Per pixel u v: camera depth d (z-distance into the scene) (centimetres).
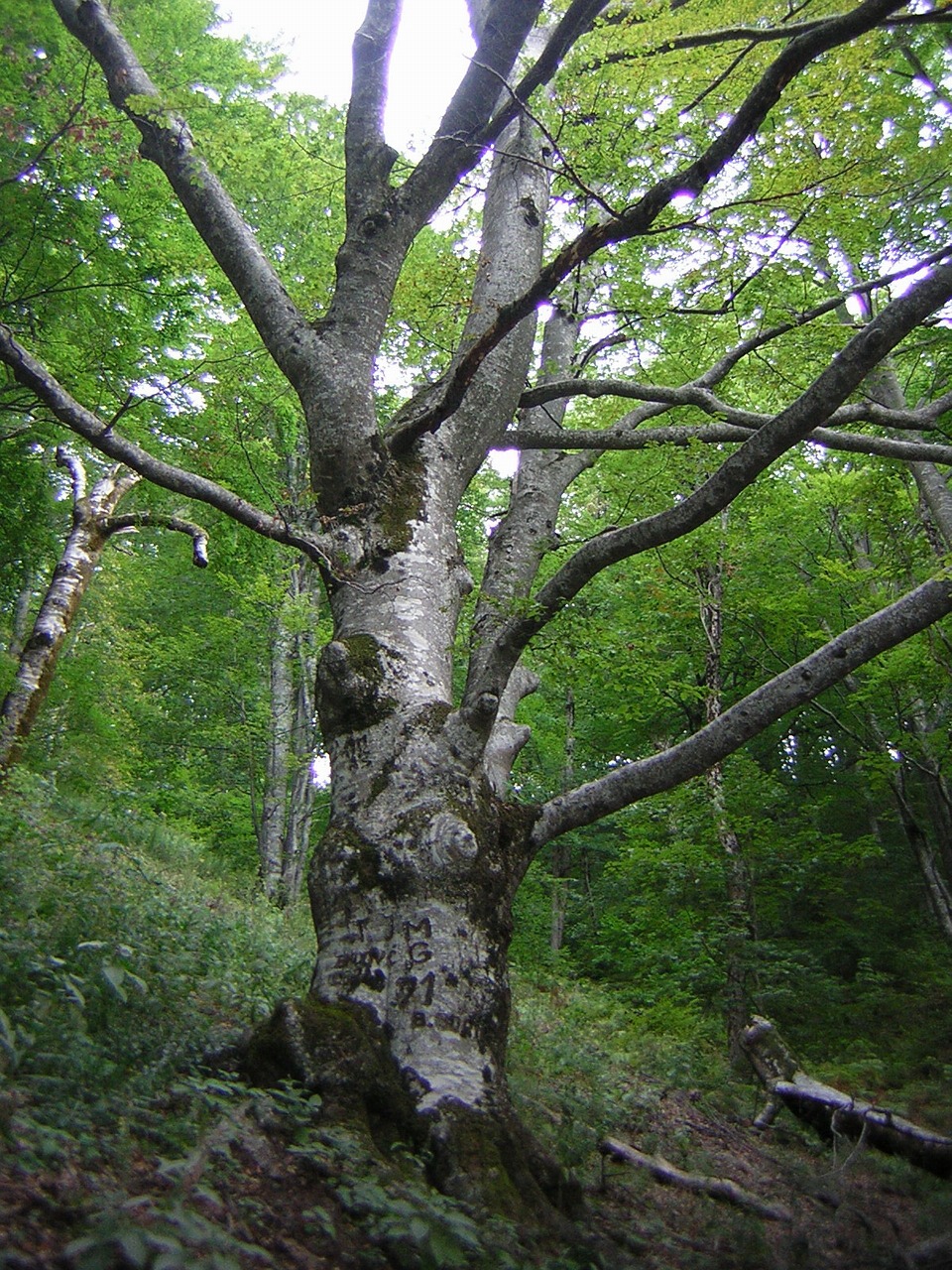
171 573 1916
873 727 1564
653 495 869
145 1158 310
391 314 786
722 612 1525
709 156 457
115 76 669
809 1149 683
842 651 548
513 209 734
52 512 1368
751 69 680
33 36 762
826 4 661
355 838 483
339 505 591
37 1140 280
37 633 1097
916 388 1378
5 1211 242
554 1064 746
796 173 653
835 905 1652
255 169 815
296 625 1395
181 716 1806
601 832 2062
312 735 1647
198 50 920
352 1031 424
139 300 1018
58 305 966
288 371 630
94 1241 209
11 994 412
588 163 740
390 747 504
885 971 1520
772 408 925
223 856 1684
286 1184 334
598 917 1966
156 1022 465
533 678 686
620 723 1841
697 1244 426
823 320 834
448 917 461
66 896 628
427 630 558
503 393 666
